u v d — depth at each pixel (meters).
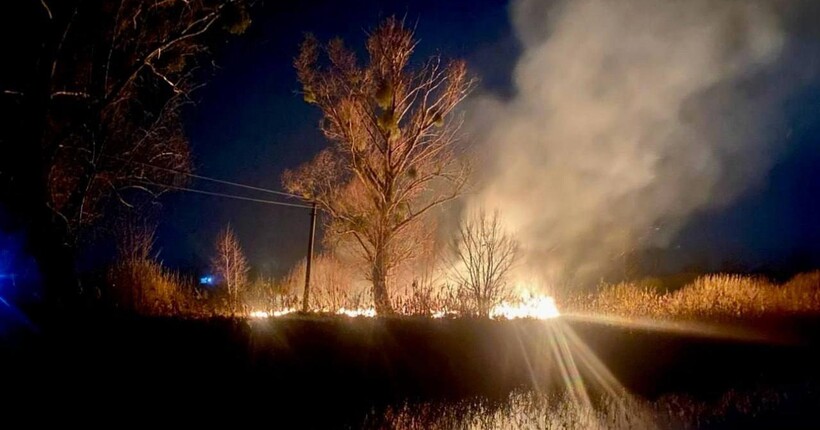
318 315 15.81
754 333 18.20
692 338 16.61
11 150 14.72
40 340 12.98
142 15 16.61
